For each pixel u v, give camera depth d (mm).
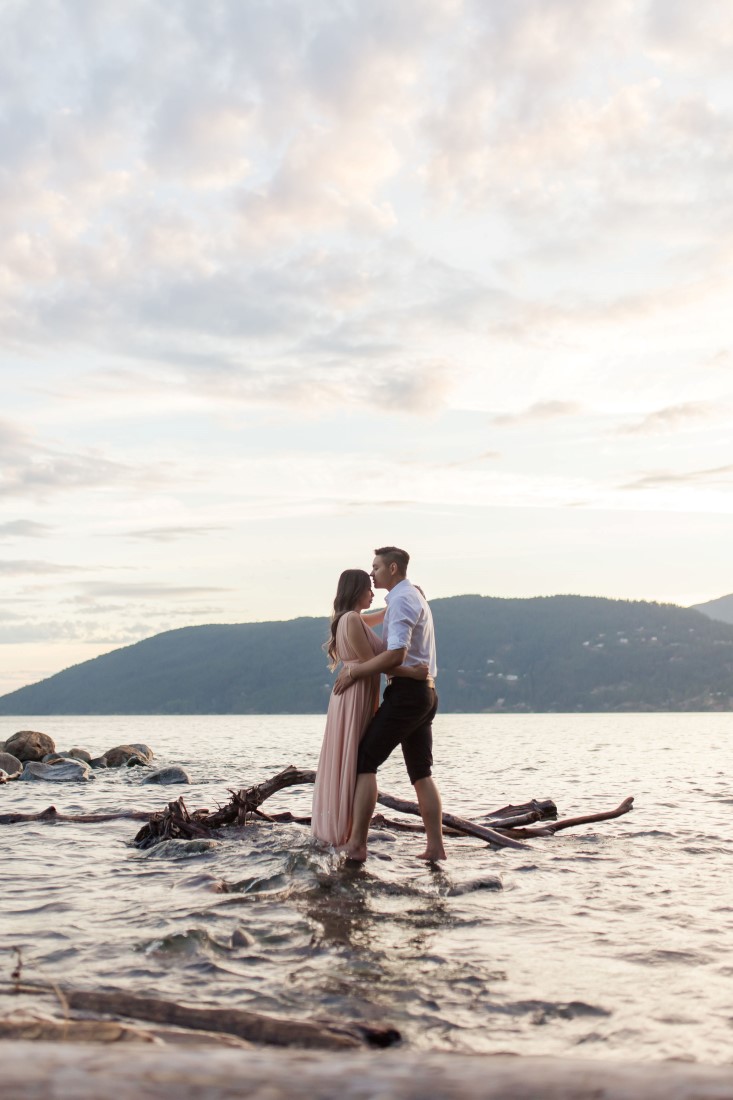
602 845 7059
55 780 14672
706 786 12766
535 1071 816
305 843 6586
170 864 6031
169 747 29688
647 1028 2770
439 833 6461
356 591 6672
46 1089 727
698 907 4703
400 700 6277
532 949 3783
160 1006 2291
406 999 3041
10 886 5195
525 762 19516
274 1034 2043
